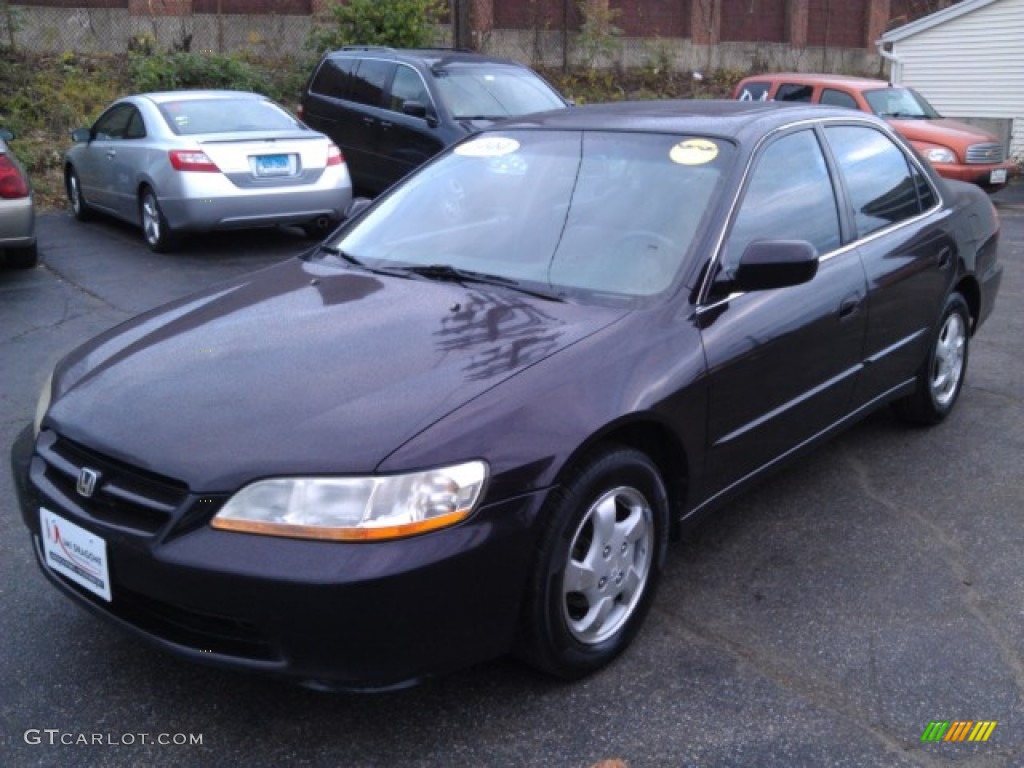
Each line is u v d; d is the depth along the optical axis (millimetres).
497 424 2674
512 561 2658
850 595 3545
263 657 2535
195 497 2514
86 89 14578
